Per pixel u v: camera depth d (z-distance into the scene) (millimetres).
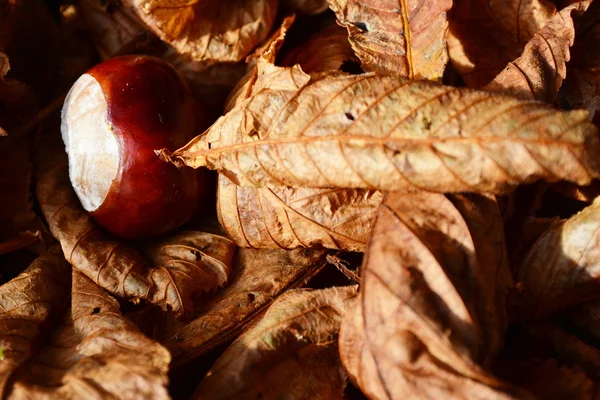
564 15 160
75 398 147
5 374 151
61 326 164
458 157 143
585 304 158
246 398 151
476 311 142
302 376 154
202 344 159
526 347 158
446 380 139
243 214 167
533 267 155
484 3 175
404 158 145
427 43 164
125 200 169
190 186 172
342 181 149
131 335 153
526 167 142
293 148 151
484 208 146
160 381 146
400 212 146
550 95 156
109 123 167
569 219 154
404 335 141
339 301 156
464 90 147
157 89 170
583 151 142
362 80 151
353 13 167
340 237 161
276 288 166
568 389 149
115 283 168
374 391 143
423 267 143
